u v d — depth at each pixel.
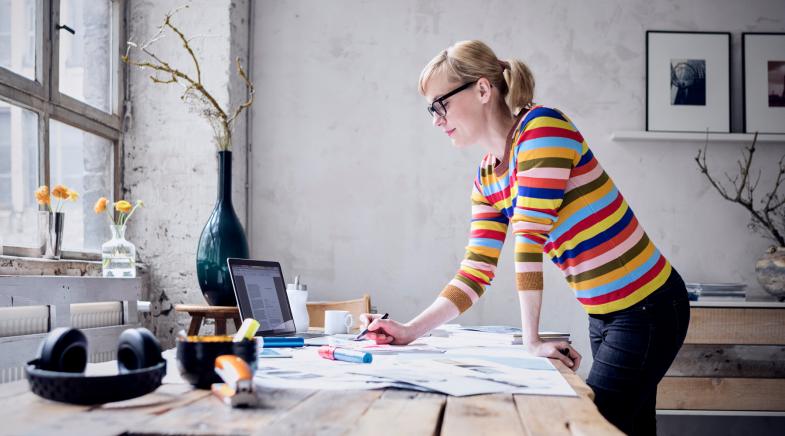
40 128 2.67
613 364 1.45
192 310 2.46
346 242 3.80
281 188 3.83
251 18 3.82
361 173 3.82
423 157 3.81
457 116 1.66
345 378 1.05
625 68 3.80
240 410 0.82
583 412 0.83
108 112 3.31
